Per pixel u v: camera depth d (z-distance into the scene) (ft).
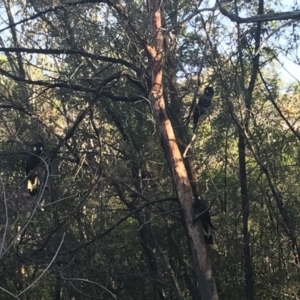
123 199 36.06
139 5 35.35
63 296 38.99
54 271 33.24
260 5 35.40
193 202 29.73
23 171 39.50
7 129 38.81
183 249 40.32
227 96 34.04
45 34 37.27
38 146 30.86
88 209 38.06
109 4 32.30
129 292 40.06
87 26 35.55
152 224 38.78
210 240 29.53
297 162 36.55
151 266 39.99
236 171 39.22
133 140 37.04
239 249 40.42
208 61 34.47
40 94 34.22
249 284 37.83
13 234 27.17
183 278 41.57
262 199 37.86
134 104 37.35
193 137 31.45
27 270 41.19
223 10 25.68
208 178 38.09
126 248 39.68
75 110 38.88
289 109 37.78
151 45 31.01
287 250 38.68
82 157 33.50
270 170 36.88
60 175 36.91
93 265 33.94
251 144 37.52
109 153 38.04
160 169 36.96
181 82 35.53
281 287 38.65
